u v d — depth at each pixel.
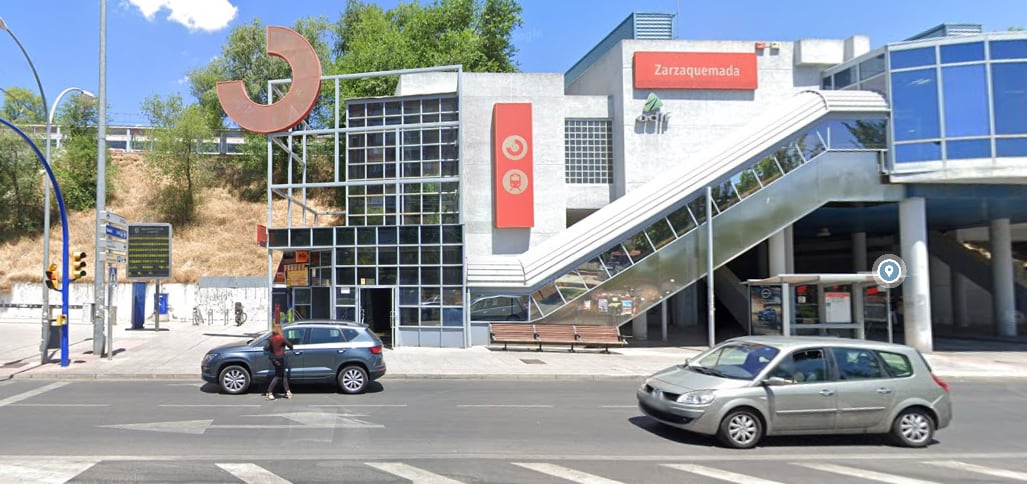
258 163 46.19
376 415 10.62
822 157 21.88
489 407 11.60
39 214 41.97
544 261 21.50
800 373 8.73
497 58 41.31
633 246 21.70
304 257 24.22
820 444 8.90
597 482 6.72
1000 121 20.27
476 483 6.61
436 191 24.50
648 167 26.28
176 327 29.08
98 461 7.28
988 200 22.75
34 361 17.44
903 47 21.59
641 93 26.53
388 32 41.31
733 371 9.02
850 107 21.69
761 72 27.11
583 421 10.30
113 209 43.62
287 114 22.69
